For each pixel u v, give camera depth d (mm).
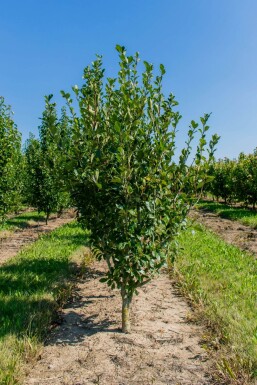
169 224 5191
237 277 7988
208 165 5270
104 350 4855
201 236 13164
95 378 4184
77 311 6391
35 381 4129
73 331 5504
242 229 16250
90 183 5117
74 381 4125
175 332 5414
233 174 27750
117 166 5160
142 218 5145
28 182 19375
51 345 5031
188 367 4402
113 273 5297
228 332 5113
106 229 5223
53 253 10445
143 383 4074
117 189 4969
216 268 8727
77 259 9945
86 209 5344
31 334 5051
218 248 11117
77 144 5316
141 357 4641
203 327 5582
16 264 9305
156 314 6176
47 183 18188
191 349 4855
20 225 17781
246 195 24641
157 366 4430
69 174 5242
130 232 4965
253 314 5859
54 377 4215
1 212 12266
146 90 5262
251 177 24000
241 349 4637
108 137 5281
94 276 8695
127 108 4848
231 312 5895
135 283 5340
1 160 11797
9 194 12727
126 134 4676
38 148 18875
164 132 5273
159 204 5125
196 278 7789
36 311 5906
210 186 31312
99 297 7172
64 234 13945
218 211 23641
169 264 8820
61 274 8258
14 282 7625
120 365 4469
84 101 5301
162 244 5262
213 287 7262
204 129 5219
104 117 5398
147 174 5078
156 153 5074
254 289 7152
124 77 5172
